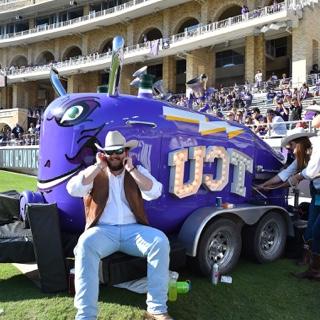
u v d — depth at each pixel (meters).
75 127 4.53
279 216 5.95
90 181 3.95
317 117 5.70
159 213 4.97
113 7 48.47
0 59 58.56
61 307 4.12
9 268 5.27
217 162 5.51
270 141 11.86
